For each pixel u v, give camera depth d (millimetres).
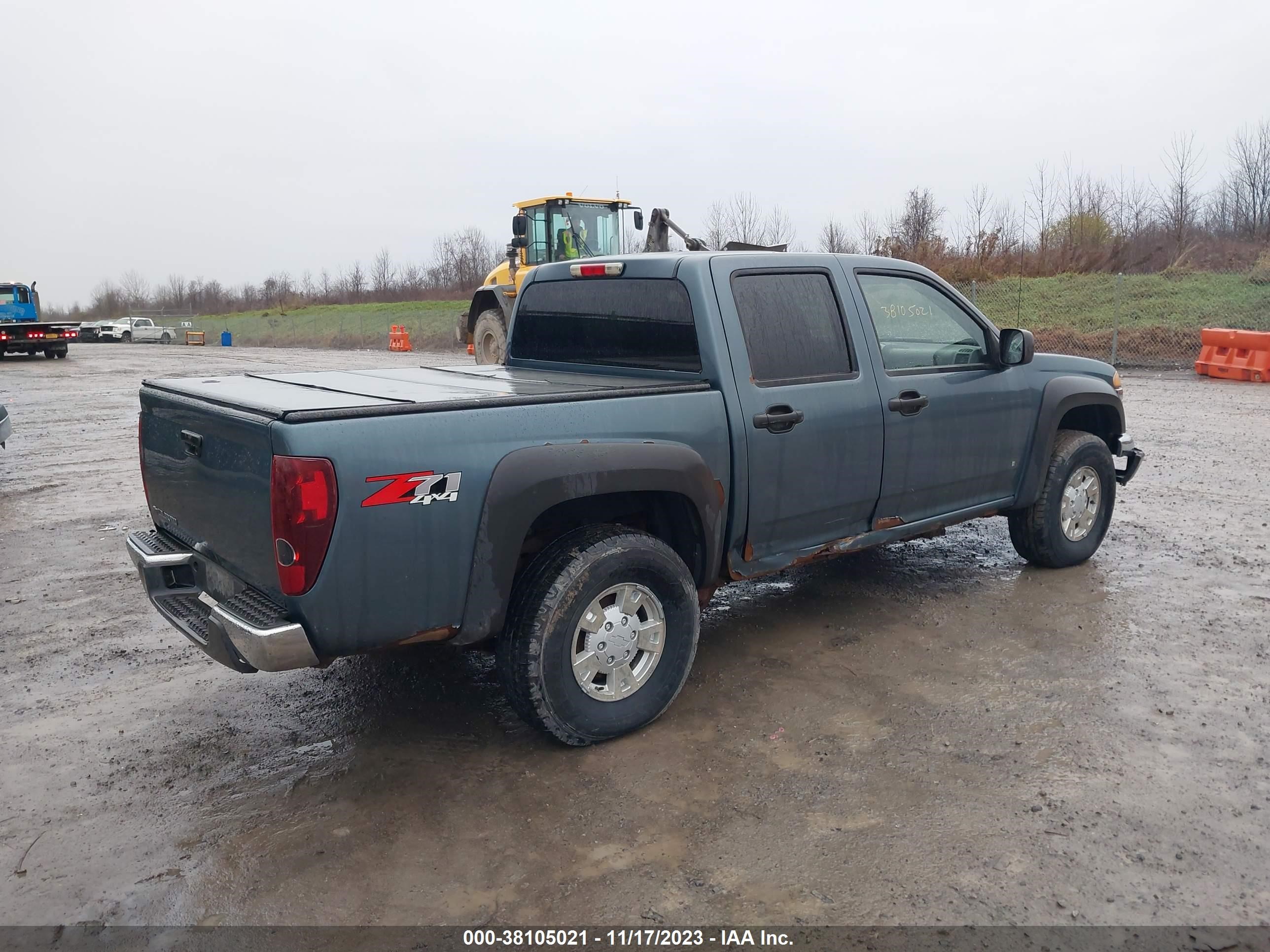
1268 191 26797
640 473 3484
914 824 3010
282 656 2875
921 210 28781
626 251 15523
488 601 3221
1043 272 25172
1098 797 3145
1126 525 6605
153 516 3973
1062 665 4238
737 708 3877
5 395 17281
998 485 5121
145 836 3029
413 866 2848
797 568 5840
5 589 5617
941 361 4820
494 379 4180
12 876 2828
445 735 3713
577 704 3447
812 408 4109
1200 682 4035
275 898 2703
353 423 2902
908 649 4469
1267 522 6656
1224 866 2771
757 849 2900
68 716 3920
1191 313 19766
